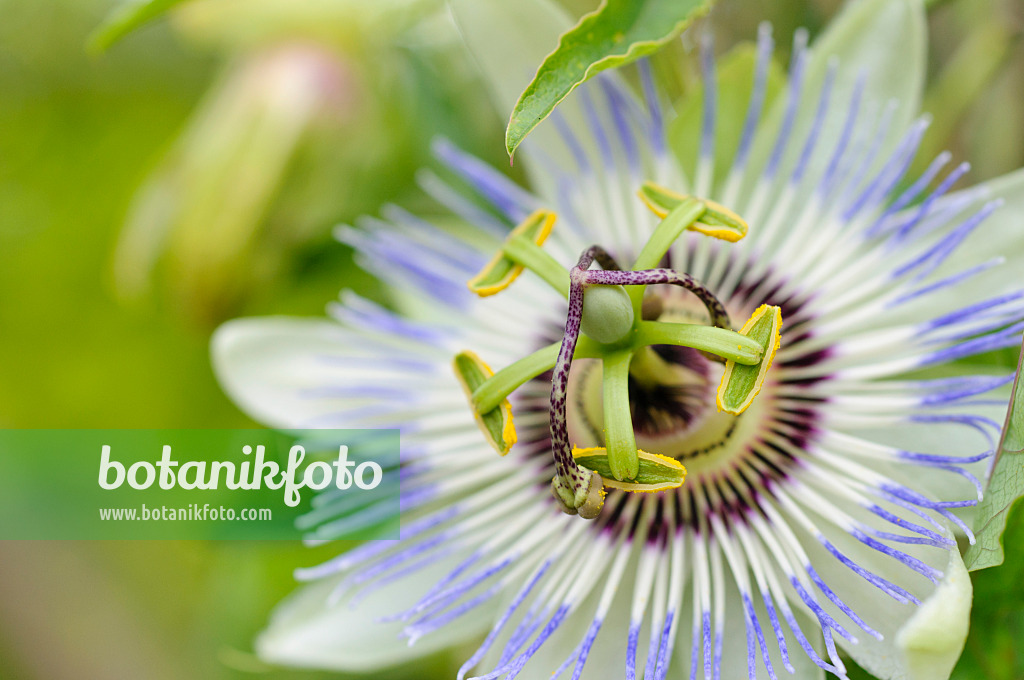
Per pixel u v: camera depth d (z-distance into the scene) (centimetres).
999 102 24
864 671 19
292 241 28
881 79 21
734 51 22
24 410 37
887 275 20
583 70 18
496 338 22
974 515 19
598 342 20
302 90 28
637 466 19
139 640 38
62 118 39
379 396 22
